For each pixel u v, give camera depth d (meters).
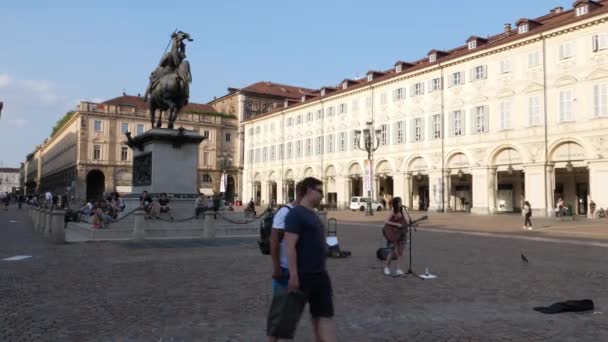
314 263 4.82
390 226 11.77
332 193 67.06
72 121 92.81
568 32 41.19
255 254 15.58
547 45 42.69
